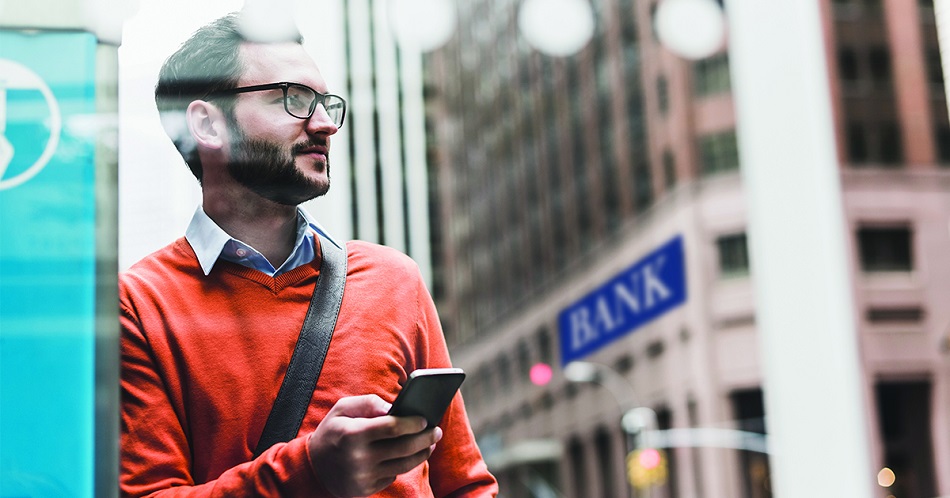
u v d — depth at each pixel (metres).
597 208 31.05
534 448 31.95
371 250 1.41
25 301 1.18
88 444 1.16
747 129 23.69
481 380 32.38
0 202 1.19
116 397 1.18
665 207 27.80
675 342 27.31
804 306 22.50
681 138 27.17
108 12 1.26
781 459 23.12
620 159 30.00
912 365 21.77
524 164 32.91
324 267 1.34
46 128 1.21
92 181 1.21
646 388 28.38
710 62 26.11
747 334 25.38
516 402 32.28
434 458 1.40
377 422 1.05
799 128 22.83
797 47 22.75
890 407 21.80
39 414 1.16
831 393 22.12
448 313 32.22
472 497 1.40
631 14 29.00
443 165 32.44
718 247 26.28
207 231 1.32
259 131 1.34
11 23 1.23
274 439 1.23
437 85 32.16
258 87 1.35
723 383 25.81
